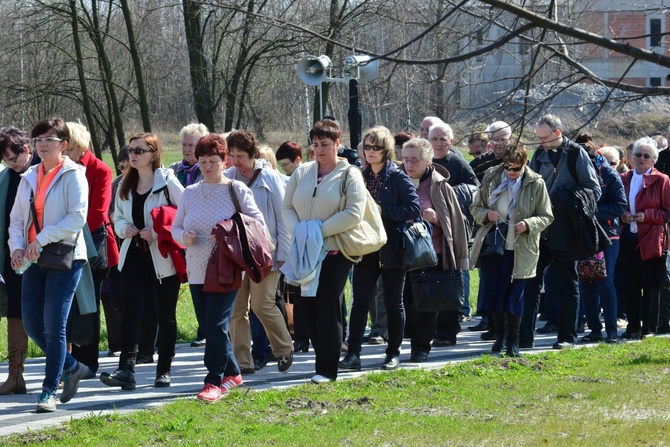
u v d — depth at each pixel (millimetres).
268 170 15898
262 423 12273
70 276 13398
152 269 14742
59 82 49406
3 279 14414
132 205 14648
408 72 10688
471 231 18906
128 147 14617
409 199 15672
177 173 18328
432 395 14047
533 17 9273
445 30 10312
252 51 41250
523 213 16953
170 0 42906
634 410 13242
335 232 14055
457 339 20469
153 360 17969
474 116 10305
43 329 13555
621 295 23078
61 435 11773
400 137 20094
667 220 19688
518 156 16750
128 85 58250
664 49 12797
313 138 14367
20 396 14695
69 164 13453
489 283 17281
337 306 14438
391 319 16156
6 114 55594
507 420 12602
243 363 15984
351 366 16016
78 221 13203
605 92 10352
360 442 11305
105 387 15250
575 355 17312
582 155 18000
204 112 43281
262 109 47906
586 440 11461
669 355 17328
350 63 9680
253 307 15859
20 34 47594
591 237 17844
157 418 12555
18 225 13469
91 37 47688
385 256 15727
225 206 13711
